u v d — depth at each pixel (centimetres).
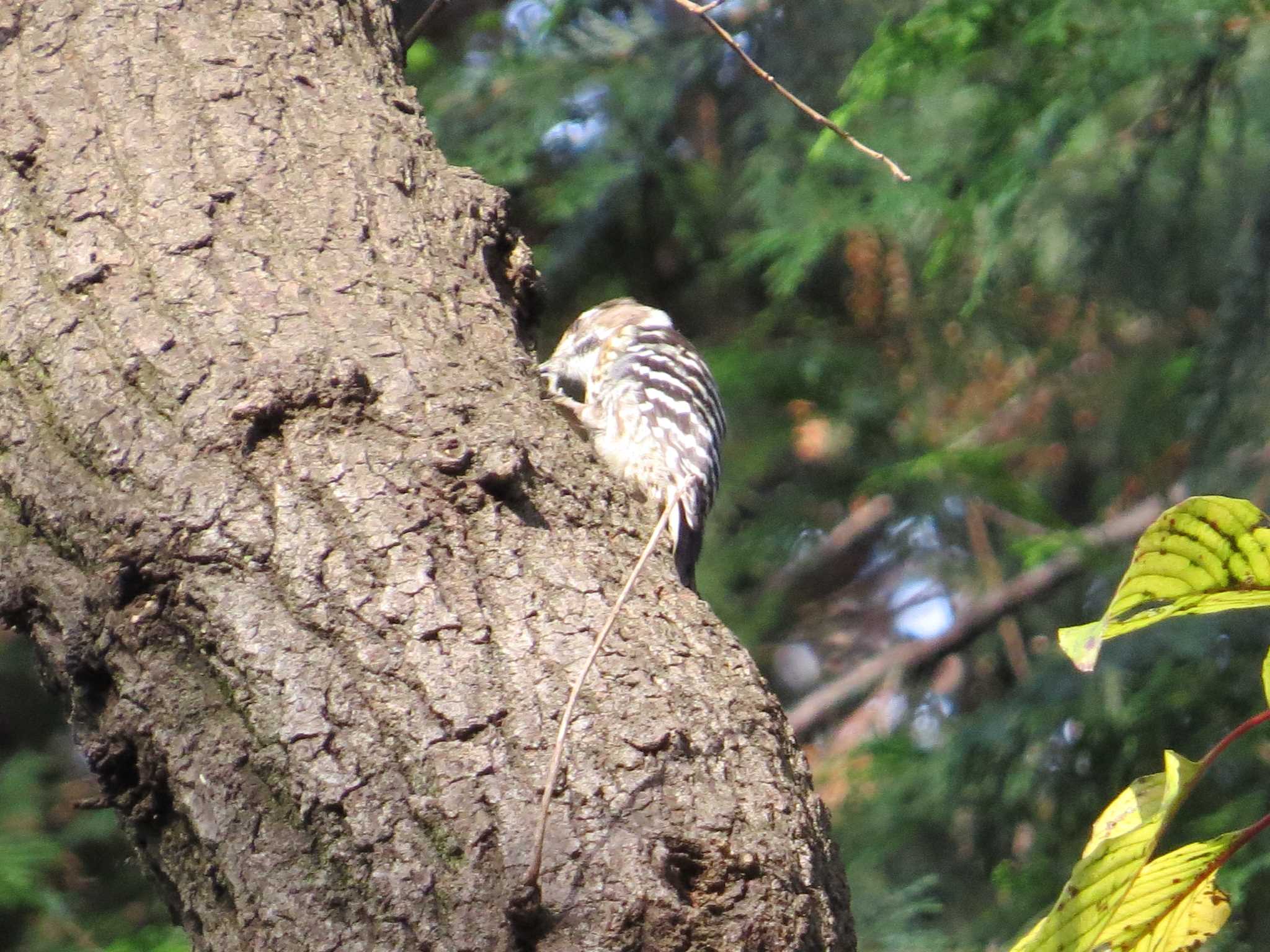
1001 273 1426
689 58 1471
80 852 1349
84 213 534
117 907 1312
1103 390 1558
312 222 542
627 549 496
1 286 526
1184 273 1376
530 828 405
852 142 659
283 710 431
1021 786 1253
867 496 1625
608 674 441
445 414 489
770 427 1597
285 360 491
